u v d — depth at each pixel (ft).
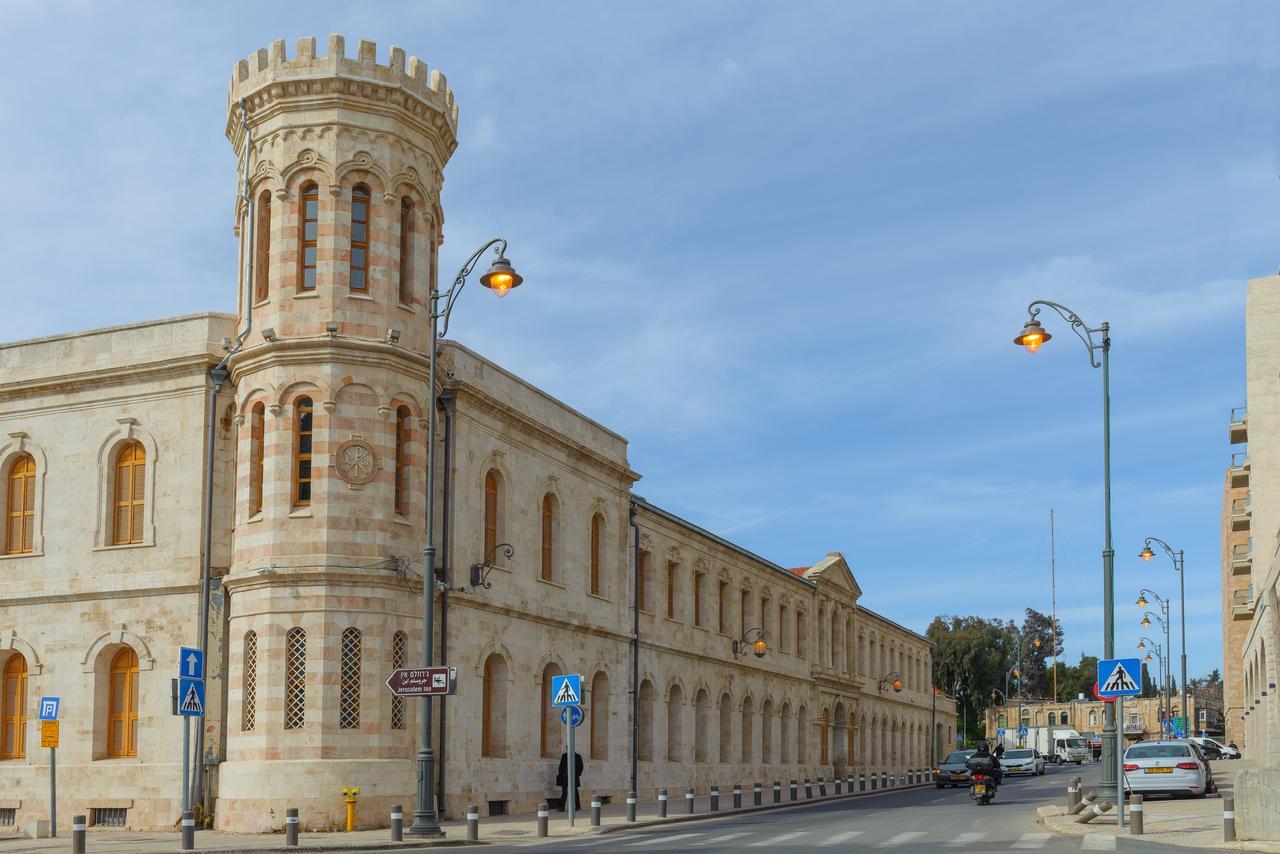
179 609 119.34
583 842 87.66
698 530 193.57
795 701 239.91
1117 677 85.92
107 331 126.82
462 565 124.36
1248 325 237.86
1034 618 595.06
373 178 116.16
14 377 129.59
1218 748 275.59
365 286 114.93
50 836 103.96
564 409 151.84
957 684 451.94
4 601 126.41
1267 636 186.70
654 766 171.32
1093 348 104.63
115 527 124.88
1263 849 69.15
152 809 115.85
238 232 123.34
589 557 155.94
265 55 118.01
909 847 76.64
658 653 176.14
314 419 111.14
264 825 104.32
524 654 136.87
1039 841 80.18
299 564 108.47
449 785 118.21
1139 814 80.69
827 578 264.93
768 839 86.33
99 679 122.21
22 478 130.11
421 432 116.98
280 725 106.52
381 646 109.60
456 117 127.44
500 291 92.12
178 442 122.11
